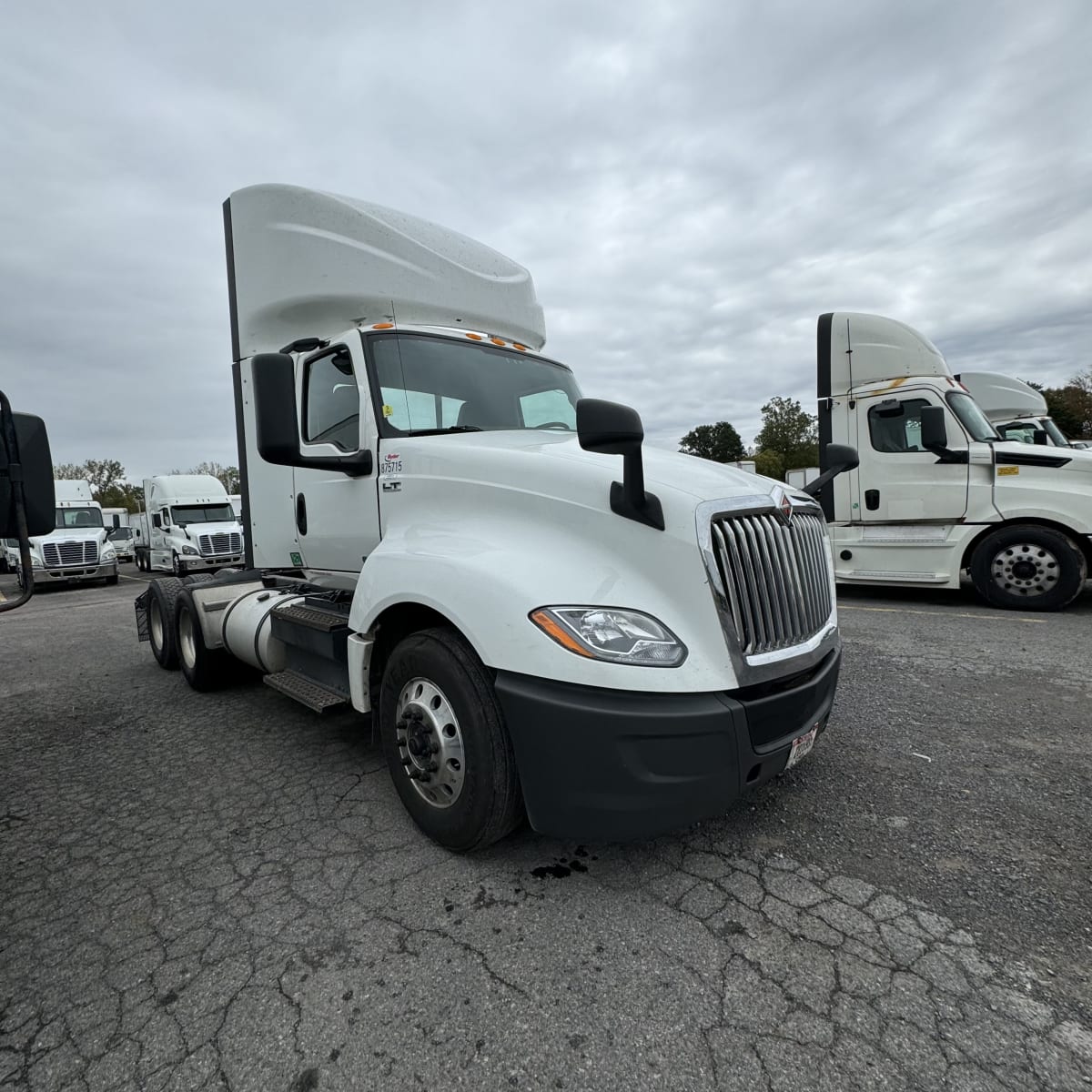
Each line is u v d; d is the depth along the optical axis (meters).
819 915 2.17
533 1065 1.63
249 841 2.77
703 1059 1.63
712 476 2.59
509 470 2.71
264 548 4.52
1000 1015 1.73
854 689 4.56
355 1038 1.72
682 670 2.14
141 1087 1.59
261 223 4.02
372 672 3.03
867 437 7.88
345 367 3.60
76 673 6.11
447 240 4.25
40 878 2.53
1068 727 3.73
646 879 2.39
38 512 2.47
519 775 2.30
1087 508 6.73
